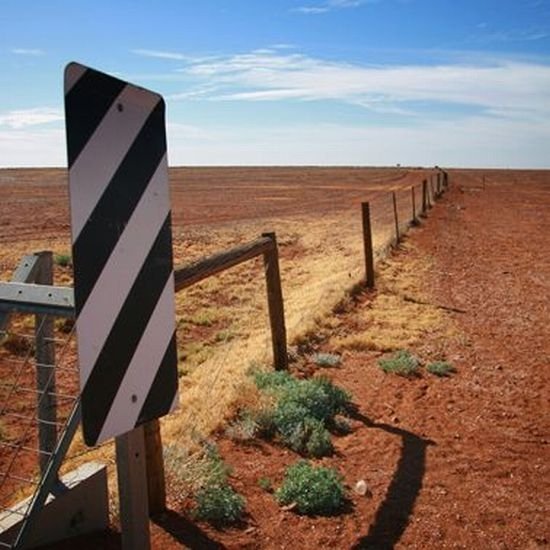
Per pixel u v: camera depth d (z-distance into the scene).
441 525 4.21
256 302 13.50
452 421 6.10
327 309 10.48
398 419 6.10
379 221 31.03
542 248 20.78
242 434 5.41
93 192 2.33
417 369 7.78
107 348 2.43
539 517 4.38
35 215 30.59
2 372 8.32
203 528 4.02
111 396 2.45
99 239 2.36
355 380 7.30
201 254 20.39
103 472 3.88
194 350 10.02
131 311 2.52
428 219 28.80
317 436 5.32
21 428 6.66
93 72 2.29
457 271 15.77
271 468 4.93
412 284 13.61
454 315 10.95
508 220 30.77
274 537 4.00
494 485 4.82
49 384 3.61
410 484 4.76
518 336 9.66
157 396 2.67
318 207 40.81
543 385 7.30
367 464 5.09
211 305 13.45
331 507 4.34
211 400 6.32
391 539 4.03
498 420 6.18
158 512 4.12
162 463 4.11
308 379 7.03
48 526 3.57
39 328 3.61
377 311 10.91
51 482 3.15
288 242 23.61
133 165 2.49
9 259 17.17
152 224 2.60
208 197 49.69
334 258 19.17
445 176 64.81
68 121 2.22
